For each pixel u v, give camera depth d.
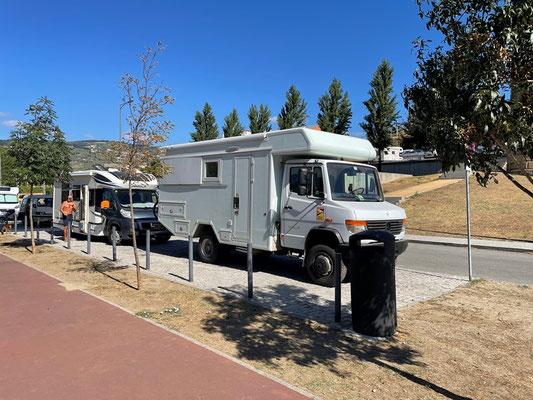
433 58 3.29
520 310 6.15
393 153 53.75
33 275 8.65
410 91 3.41
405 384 3.81
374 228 7.54
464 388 3.75
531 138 2.92
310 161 8.03
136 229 13.05
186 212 10.64
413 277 8.66
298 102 34.72
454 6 3.15
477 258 11.70
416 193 24.22
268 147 8.52
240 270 9.40
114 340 4.79
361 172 8.48
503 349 4.66
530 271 9.62
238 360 4.27
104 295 7.00
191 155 10.48
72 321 5.50
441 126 3.10
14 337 4.88
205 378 3.83
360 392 3.64
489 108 2.64
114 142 7.63
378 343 4.85
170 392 3.54
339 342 4.89
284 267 9.84
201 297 6.90
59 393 3.52
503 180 23.50
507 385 3.81
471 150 3.28
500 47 2.81
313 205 7.87
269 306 6.36
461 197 21.88
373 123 36.09
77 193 15.42
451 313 6.02
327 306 6.43
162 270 9.33
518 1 2.81
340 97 35.31
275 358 4.38
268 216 8.48
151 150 7.77
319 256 7.81
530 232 15.53
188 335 5.05
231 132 37.16
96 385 3.66
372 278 5.07
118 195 13.75
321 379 3.89
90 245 12.94
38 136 11.76
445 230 17.38
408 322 5.62
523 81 2.87
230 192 9.36
